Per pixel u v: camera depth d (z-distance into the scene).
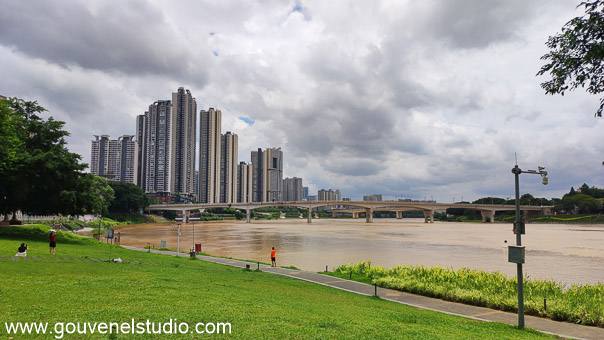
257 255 58.31
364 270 37.94
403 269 36.62
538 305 22.83
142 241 81.06
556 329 19.61
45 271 23.61
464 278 30.03
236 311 15.94
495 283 27.62
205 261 42.62
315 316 16.70
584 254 61.34
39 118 57.84
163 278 24.67
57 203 52.59
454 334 15.72
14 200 51.16
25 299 15.27
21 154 48.75
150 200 199.25
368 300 25.08
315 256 57.44
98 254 38.28
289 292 24.58
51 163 50.25
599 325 20.30
